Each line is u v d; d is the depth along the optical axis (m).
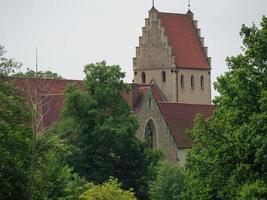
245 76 184.38
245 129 178.38
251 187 171.50
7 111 179.50
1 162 174.25
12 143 177.12
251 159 181.25
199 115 194.50
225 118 191.12
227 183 185.38
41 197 182.12
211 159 190.12
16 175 176.25
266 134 174.62
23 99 184.88
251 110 183.88
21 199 176.75
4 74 190.00
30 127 184.00
